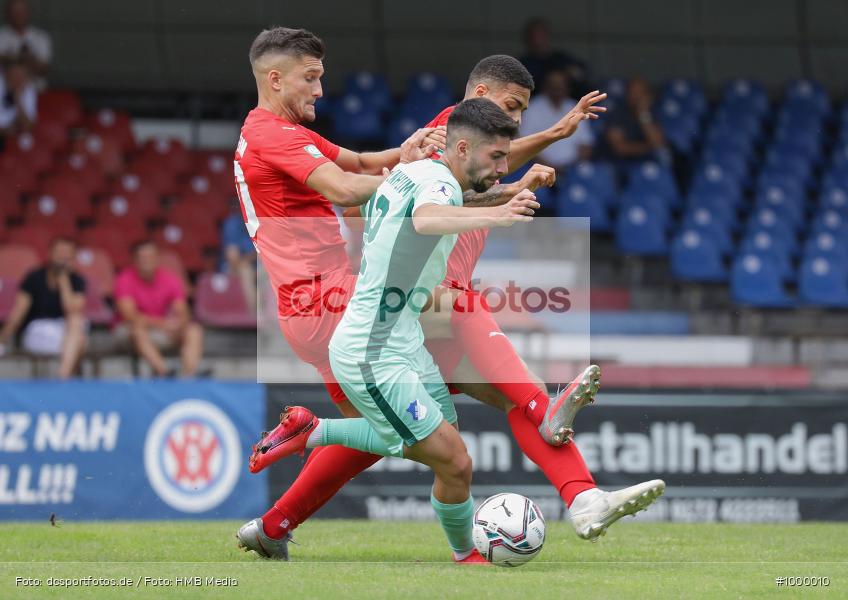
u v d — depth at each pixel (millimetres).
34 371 37906
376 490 28391
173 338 38750
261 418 28750
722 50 59875
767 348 43250
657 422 29641
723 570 16438
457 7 58781
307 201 17703
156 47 56219
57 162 48406
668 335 44969
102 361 38344
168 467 28438
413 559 18156
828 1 60250
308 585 14344
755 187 52812
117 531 22828
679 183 52406
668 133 53344
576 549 19578
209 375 39094
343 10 58031
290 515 17812
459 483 16641
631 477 29469
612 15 59375
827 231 50281
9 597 13828
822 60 60375
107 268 43125
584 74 50656
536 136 18109
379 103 52750
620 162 51500
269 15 57156
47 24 55562
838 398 30062
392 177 15945
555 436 16281
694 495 29547
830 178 53594
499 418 29031
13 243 43969
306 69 17891
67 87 55344
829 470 29938
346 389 16344
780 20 60250
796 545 20641
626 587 14367
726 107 55500
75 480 28188
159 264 43188
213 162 50562
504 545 16266
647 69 59344
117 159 49250
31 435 28188
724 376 42031
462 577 15070
